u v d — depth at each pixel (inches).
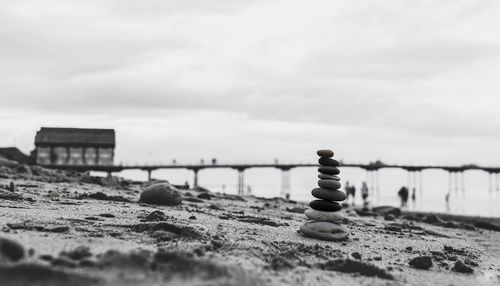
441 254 458.3
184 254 273.4
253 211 746.8
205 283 234.4
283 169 3383.4
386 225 742.5
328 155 497.4
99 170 2554.1
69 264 235.3
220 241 354.0
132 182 1219.9
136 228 391.5
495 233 898.1
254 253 324.8
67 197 641.6
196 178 3206.2
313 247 398.3
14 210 459.5
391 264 370.6
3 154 2359.7
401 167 3563.0
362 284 279.7
